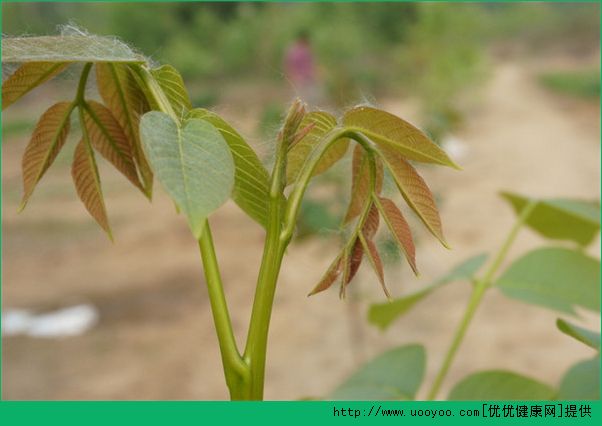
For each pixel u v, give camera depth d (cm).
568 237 169
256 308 79
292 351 536
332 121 87
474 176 1112
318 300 619
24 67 86
